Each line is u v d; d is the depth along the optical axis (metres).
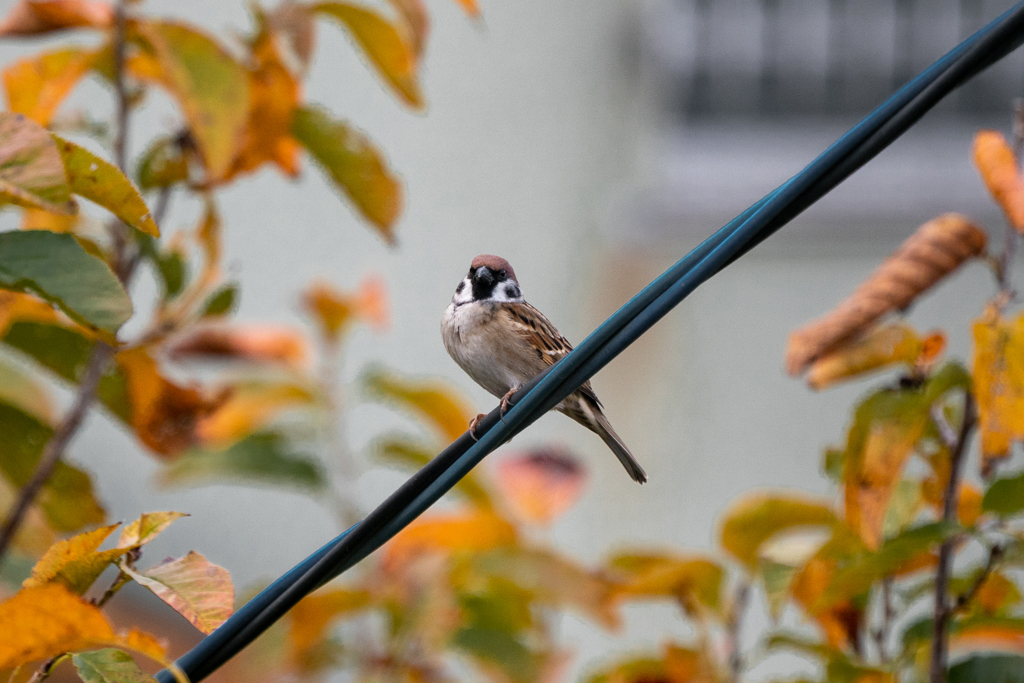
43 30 6.26
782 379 15.72
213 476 8.85
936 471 5.95
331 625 8.52
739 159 16.25
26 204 4.39
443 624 7.85
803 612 6.66
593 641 14.60
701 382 15.84
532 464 8.59
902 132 4.75
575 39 16.58
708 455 15.65
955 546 5.89
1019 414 5.18
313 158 6.84
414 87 6.71
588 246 16.22
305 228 16.61
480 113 16.58
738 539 6.99
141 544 4.45
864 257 15.78
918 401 5.55
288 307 16.41
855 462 5.57
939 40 16.33
